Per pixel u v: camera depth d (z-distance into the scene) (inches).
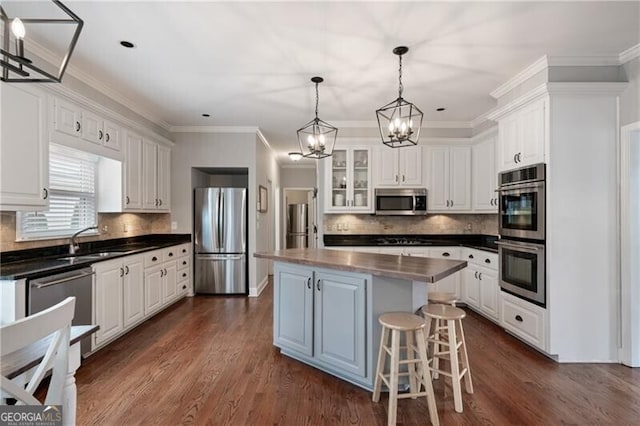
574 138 104.6
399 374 79.0
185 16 84.0
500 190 130.0
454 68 114.6
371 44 98.2
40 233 115.0
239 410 79.7
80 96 111.7
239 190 194.5
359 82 126.8
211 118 175.8
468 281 164.9
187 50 101.7
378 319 83.6
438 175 183.0
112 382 92.7
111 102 137.4
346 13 83.0
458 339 90.4
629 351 101.7
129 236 169.0
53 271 92.7
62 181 125.4
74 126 111.7
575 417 77.0
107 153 130.5
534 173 110.0
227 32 91.6
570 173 104.7
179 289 178.1
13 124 87.3
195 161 192.4
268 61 109.1
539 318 109.4
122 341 122.9
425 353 74.9
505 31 91.4
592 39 95.7
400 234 196.7
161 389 89.0
